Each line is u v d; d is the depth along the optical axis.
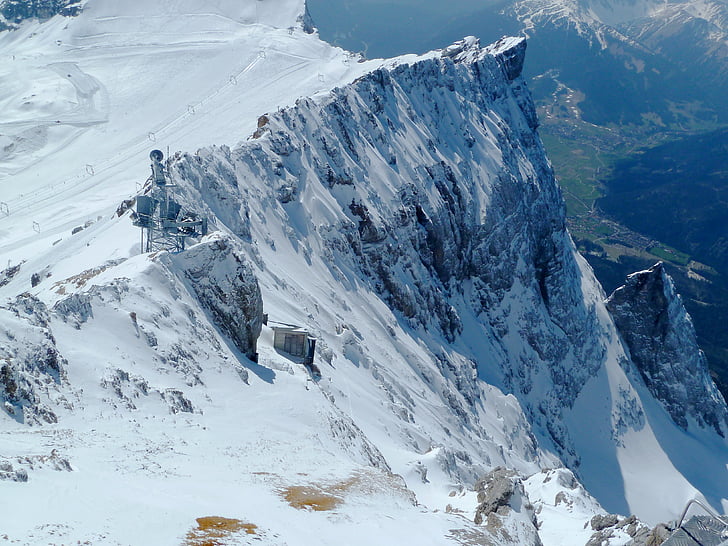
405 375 84.56
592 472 124.56
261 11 165.00
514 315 127.44
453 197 117.69
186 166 76.19
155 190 55.19
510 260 129.12
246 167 86.75
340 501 30.92
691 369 147.00
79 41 156.75
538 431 115.69
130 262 51.88
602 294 162.50
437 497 49.81
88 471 25.31
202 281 52.50
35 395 31.47
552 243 148.75
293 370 55.66
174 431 34.78
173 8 165.25
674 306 148.25
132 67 145.50
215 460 32.28
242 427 39.81
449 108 132.88
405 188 108.00
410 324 98.50
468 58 152.50
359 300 89.88
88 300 41.78
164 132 124.19
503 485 42.09
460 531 33.31
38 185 110.25
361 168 103.50
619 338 149.88
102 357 37.94
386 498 33.94
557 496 53.91
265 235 81.94
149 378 39.53
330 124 103.06
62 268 64.69
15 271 72.62
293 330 61.31
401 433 65.19
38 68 146.25
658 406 144.62
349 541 26.50
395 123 117.06
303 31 161.62
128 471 26.92
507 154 140.12
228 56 147.38
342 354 74.38
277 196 88.88
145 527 21.89
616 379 141.75
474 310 121.06
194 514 23.95
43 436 28.77
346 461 40.28
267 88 137.25
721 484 132.00
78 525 20.62
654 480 127.62
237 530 23.80
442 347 101.88
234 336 52.84
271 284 74.19
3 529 19.19
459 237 118.12
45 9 163.12
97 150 120.69
